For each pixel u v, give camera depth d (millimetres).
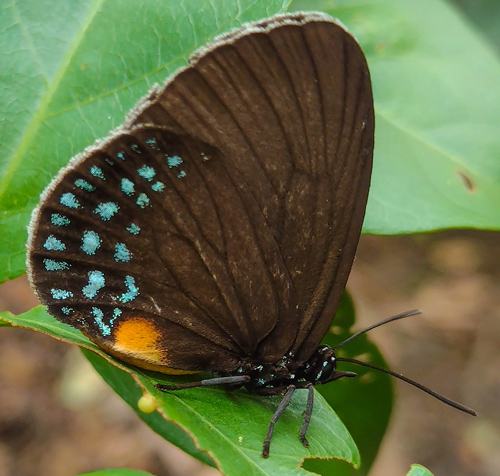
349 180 145
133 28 146
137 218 144
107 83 146
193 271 146
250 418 145
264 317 148
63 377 306
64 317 144
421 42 158
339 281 148
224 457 139
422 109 156
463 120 156
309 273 148
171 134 142
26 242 145
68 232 143
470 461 300
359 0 159
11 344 318
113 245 144
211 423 142
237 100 143
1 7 146
